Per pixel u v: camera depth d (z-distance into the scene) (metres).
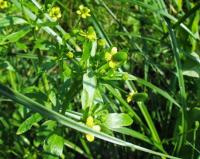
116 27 0.48
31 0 0.34
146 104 0.43
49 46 0.31
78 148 0.39
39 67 0.33
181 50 0.42
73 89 0.29
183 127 0.35
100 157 0.43
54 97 0.30
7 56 0.37
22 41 0.43
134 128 0.42
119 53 0.28
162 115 0.42
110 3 0.48
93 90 0.28
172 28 0.39
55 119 0.24
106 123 0.28
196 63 0.42
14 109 0.44
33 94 0.30
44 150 0.27
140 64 0.46
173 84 0.41
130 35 0.41
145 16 0.45
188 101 0.42
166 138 0.40
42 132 0.29
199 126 0.37
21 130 0.27
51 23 0.31
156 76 0.45
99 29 0.38
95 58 0.28
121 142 0.27
